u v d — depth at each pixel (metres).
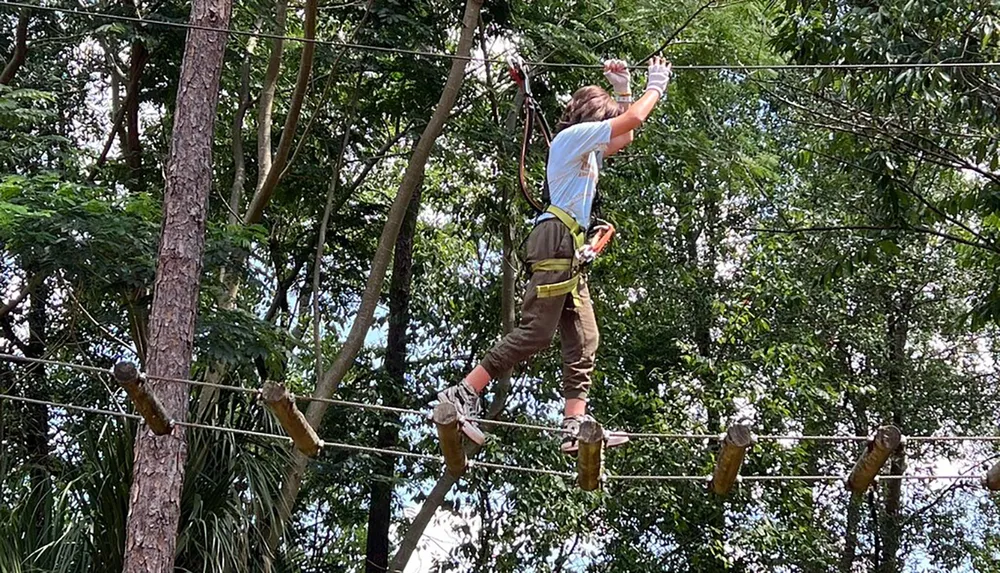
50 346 12.52
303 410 14.15
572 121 5.34
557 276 5.14
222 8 8.27
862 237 11.70
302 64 10.91
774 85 12.42
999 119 9.79
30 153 11.62
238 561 9.34
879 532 17.59
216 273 11.28
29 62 13.40
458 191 14.88
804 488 15.48
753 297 16.48
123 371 5.37
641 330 17.05
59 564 8.91
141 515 7.47
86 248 9.56
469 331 16.80
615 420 15.69
